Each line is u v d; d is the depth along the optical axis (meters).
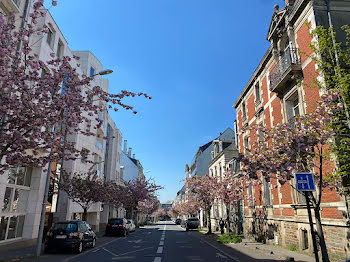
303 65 12.03
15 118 7.13
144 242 18.33
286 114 13.79
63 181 19.91
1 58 7.04
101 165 29.75
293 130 7.80
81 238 12.73
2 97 6.95
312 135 7.67
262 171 8.27
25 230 14.68
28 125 7.25
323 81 9.27
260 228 17.55
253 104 19.67
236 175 21.48
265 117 16.89
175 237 22.83
